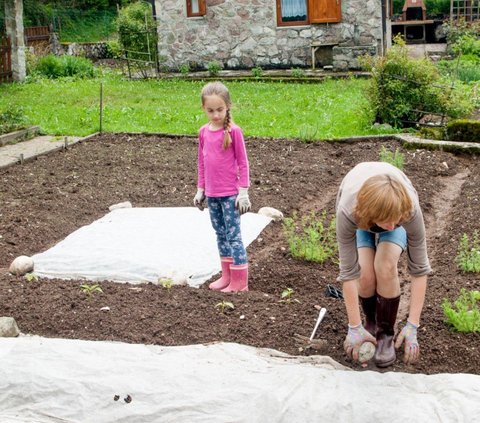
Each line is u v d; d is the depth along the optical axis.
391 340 4.73
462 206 8.48
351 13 19.78
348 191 4.34
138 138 12.90
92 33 35.22
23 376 4.58
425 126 12.94
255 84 19.17
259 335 5.12
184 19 21.12
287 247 7.35
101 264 6.63
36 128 13.33
